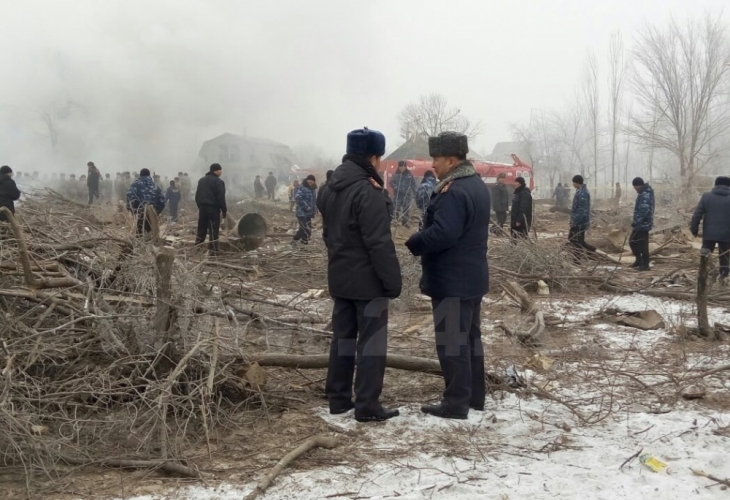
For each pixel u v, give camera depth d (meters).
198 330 4.12
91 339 4.03
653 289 8.16
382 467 3.29
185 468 3.20
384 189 3.98
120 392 3.66
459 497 2.99
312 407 4.16
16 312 4.19
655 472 3.25
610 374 4.81
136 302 4.25
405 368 4.49
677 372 4.84
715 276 8.02
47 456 3.24
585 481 3.15
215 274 6.53
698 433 3.73
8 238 4.67
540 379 4.71
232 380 4.08
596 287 8.46
